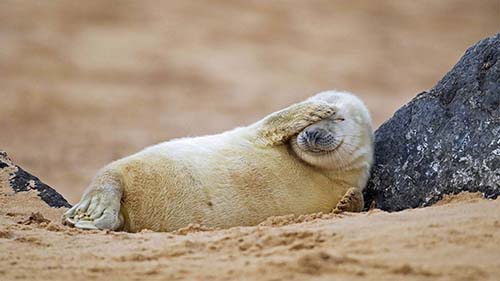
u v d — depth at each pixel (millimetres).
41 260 18000
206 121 82625
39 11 108000
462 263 16141
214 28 109062
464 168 23312
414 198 24234
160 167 23078
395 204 24594
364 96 92438
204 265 16922
